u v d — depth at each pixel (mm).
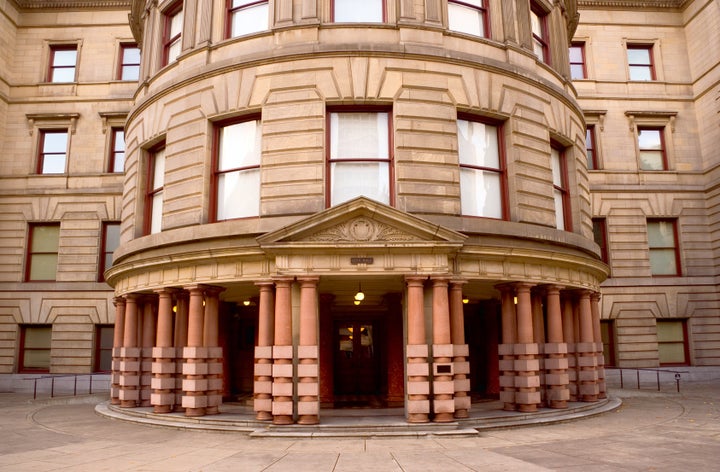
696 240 34062
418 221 15195
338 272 15078
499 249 16547
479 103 18375
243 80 18172
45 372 32031
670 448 12352
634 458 11273
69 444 13617
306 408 14586
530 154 19109
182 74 19469
